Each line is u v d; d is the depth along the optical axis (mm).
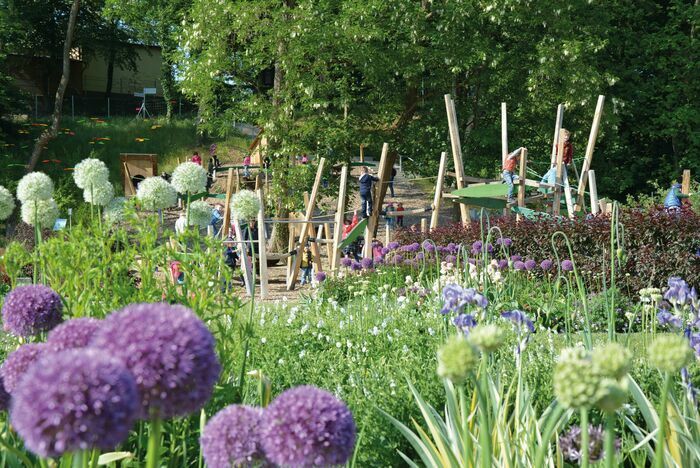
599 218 13172
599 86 23828
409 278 9562
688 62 26781
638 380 4562
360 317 7410
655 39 27328
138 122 44531
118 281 3637
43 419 1243
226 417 1821
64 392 1256
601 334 6305
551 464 3246
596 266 12117
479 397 2123
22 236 10984
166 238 3717
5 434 2645
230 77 24156
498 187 15602
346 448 1758
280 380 5277
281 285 17266
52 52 44344
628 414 4223
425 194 35500
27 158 36219
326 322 7715
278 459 1728
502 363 4531
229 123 23688
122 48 47375
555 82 24031
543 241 13039
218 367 1600
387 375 5207
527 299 9125
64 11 43562
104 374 1302
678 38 27172
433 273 11812
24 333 2609
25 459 2221
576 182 22062
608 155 29078
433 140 25406
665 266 12164
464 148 25016
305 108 22562
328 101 22234
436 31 23703
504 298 7277
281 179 22812
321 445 1712
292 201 22547
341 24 21750
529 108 24281
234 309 3514
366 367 5766
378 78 23703
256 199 4629
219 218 15633
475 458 3088
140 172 29359
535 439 3324
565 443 2641
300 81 21719
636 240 12734
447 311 3951
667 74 28062
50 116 43719
